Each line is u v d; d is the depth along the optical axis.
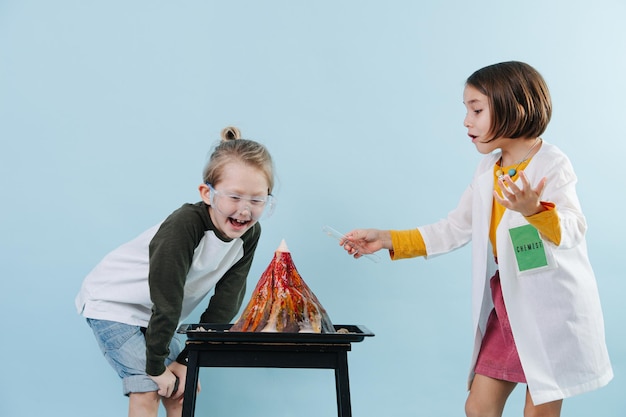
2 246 1.69
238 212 1.25
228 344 1.11
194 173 1.76
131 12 1.77
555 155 1.30
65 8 1.75
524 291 1.28
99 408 1.70
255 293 1.21
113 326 1.36
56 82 1.74
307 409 1.75
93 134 1.74
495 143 1.35
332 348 1.12
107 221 1.73
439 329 1.79
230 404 1.73
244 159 1.25
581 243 1.29
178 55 1.77
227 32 1.79
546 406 1.28
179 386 1.35
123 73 1.76
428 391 1.77
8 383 1.68
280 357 1.12
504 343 1.34
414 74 1.83
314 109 1.79
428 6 1.84
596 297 1.29
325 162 1.79
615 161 1.85
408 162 1.81
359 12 1.82
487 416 1.34
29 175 1.71
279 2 1.81
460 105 1.83
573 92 1.85
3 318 1.68
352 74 1.81
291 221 1.77
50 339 1.69
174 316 1.26
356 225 1.79
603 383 1.26
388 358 1.77
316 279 1.77
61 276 1.71
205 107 1.77
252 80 1.79
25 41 1.74
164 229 1.29
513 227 1.28
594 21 1.87
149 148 1.75
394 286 1.79
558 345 1.25
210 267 1.38
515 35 1.85
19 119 1.72
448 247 1.49
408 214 1.80
